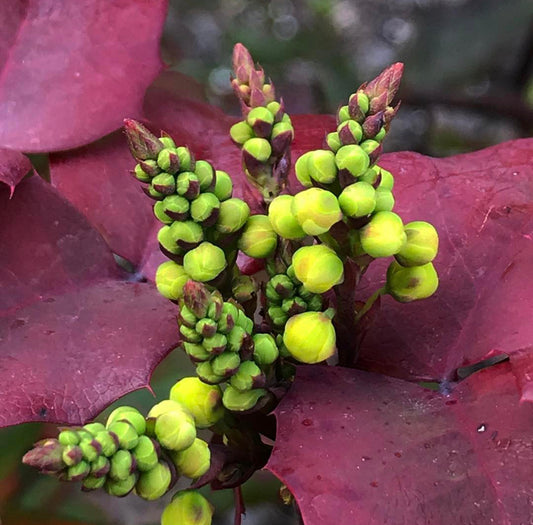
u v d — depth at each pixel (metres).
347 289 0.11
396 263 0.11
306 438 0.11
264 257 0.11
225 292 0.12
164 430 0.10
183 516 0.11
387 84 0.10
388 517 0.10
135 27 0.15
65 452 0.09
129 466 0.09
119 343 0.13
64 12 0.15
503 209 0.13
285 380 0.12
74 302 0.13
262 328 0.11
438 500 0.10
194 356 0.10
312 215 0.10
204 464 0.10
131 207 0.15
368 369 0.12
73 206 0.14
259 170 0.12
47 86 0.15
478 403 0.11
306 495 0.10
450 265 0.13
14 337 0.13
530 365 0.11
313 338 0.11
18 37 0.15
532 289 0.12
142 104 0.15
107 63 0.15
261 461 0.12
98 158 0.15
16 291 0.13
